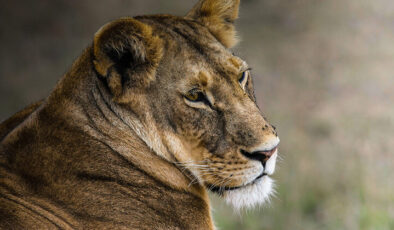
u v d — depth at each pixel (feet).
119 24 27.94
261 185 31.01
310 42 96.32
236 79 30.25
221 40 33.45
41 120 28.66
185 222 29.99
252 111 30.12
